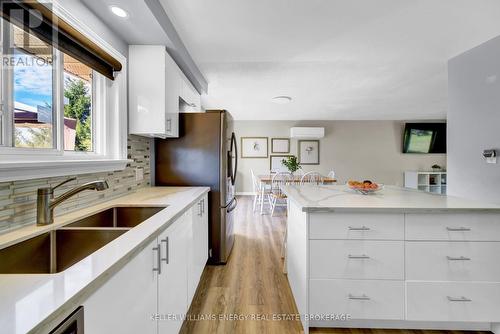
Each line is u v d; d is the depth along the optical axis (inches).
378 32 81.9
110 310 29.9
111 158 72.4
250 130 279.9
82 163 55.8
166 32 73.3
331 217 62.3
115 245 35.7
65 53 52.1
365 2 66.2
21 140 45.2
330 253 62.5
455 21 74.6
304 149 279.7
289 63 110.5
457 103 96.6
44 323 19.6
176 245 56.4
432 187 262.2
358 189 81.4
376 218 62.1
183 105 113.9
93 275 26.8
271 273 96.8
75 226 50.9
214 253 104.3
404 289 62.1
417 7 68.1
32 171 43.6
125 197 76.2
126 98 78.0
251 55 101.3
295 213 76.5
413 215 61.6
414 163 278.5
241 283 89.3
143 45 80.7
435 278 61.7
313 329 65.9
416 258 61.8
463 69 94.7
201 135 104.0
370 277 62.2
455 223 61.4
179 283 58.8
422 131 272.7
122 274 32.7
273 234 145.3
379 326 66.1
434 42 87.7
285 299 79.6
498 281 61.1
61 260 44.7
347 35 84.0
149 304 41.4
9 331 18.2
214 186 103.8
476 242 61.1
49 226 44.9
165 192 86.7
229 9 69.5
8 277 26.2
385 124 277.9
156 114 81.0
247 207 223.8
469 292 61.5
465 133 92.5
